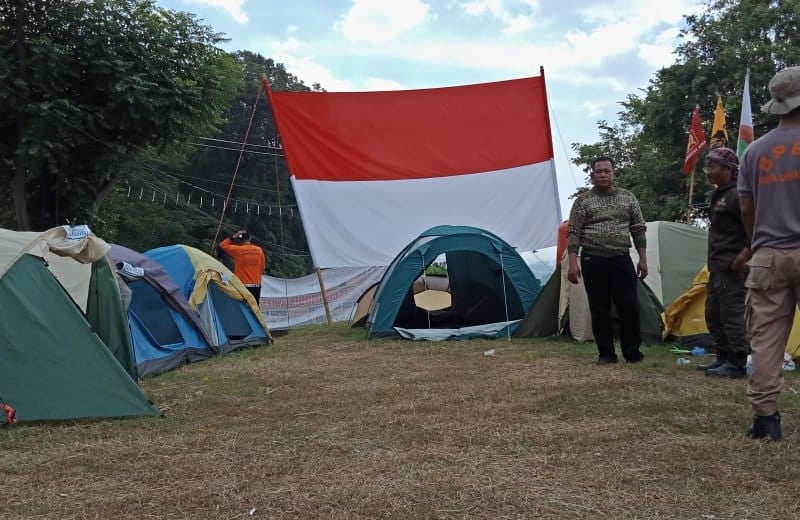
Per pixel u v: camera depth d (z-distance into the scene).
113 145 16.38
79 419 5.02
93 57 15.63
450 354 7.93
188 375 7.20
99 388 5.11
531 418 4.67
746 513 3.00
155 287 8.19
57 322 5.16
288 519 3.09
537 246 13.05
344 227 12.77
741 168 3.98
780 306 3.85
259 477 3.63
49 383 5.05
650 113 22.97
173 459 3.99
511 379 6.12
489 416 4.77
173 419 5.04
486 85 13.45
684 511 3.04
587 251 6.63
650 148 26.84
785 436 4.02
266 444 4.27
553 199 13.25
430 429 4.48
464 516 3.06
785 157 3.71
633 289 6.63
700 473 3.48
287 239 51.34
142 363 7.23
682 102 22.17
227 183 47.81
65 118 15.26
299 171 12.78
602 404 4.97
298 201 12.71
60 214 17.36
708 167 5.87
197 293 9.06
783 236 3.73
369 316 10.12
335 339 10.05
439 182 13.07
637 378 5.88
